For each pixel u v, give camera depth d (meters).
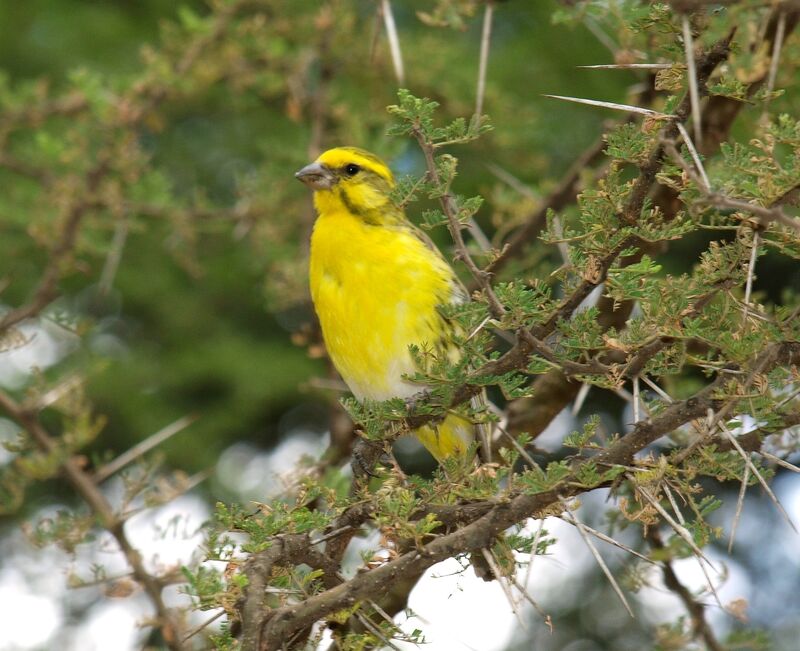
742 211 6.11
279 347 16.02
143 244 15.85
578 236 6.18
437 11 8.86
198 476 9.33
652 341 6.56
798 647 15.12
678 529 6.39
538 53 15.48
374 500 6.75
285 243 13.70
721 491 15.63
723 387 6.64
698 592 9.19
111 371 15.24
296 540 6.71
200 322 16.12
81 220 11.96
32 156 12.81
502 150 13.13
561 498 6.45
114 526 8.91
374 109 13.12
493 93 12.80
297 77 13.01
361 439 7.88
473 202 6.25
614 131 6.22
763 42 5.68
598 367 6.59
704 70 6.05
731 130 11.05
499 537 6.64
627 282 6.21
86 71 12.32
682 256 15.30
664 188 8.73
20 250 13.86
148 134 16.88
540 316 6.39
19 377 15.16
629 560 9.83
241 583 6.12
